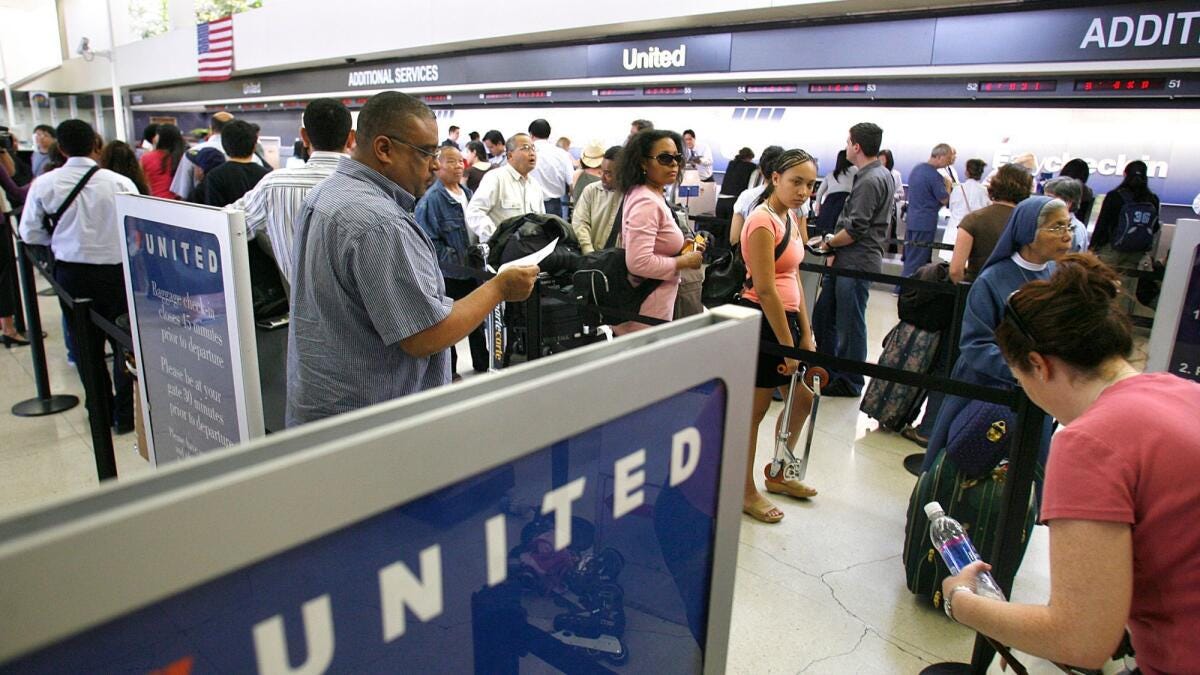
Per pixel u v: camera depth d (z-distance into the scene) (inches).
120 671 16.1
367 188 65.4
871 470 140.5
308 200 67.9
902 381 82.5
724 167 365.1
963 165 300.8
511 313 147.5
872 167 171.8
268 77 586.6
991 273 96.5
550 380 22.8
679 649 32.4
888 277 143.2
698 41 296.2
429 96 442.0
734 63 285.4
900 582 104.6
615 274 118.2
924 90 252.5
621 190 119.7
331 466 18.1
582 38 341.7
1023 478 74.9
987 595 55.1
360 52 454.6
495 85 391.5
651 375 26.5
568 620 26.7
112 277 148.8
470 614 23.3
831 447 151.1
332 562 19.3
